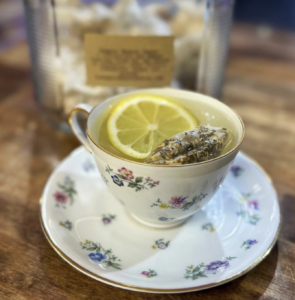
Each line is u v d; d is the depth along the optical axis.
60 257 0.18
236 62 0.41
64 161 0.23
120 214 0.20
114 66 0.25
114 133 0.19
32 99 0.34
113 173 0.16
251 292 0.16
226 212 0.20
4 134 0.29
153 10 0.29
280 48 0.45
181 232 0.19
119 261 0.17
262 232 0.18
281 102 0.34
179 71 0.29
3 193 0.22
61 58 0.27
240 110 0.32
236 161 0.24
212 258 0.17
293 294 0.16
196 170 0.15
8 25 0.57
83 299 0.16
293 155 0.27
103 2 0.28
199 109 0.21
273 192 0.21
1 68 0.39
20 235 0.19
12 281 0.17
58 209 0.20
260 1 0.87
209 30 0.27
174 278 0.16
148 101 0.21
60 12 0.26
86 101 0.27
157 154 0.16
